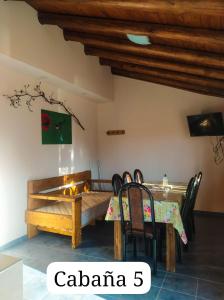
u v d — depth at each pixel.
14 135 3.34
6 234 3.19
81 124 5.06
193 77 3.93
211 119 4.59
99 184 5.62
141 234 2.60
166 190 3.35
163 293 2.18
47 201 3.85
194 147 4.91
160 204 2.56
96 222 4.22
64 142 4.48
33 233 3.54
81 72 4.25
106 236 3.59
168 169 5.11
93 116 5.56
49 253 3.00
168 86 5.07
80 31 3.54
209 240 3.41
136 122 5.38
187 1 1.90
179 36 2.47
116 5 2.30
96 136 5.68
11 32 2.80
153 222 2.52
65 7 2.82
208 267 2.64
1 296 0.99
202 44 2.64
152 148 5.24
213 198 4.78
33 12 3.13
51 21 3.17
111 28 2.81
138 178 4.12
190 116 4.76
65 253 2.99
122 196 2.75
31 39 3.10
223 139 4.69
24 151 3.52
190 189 2.82
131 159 5.43
